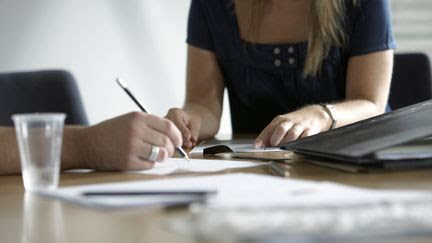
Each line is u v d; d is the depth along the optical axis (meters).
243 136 1.79
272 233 0.50
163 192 0.71
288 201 0.62
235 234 0.50
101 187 0.80
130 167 1.02
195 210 0.58
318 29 1.77
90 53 2.85
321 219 0.53
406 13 3.57
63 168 1.05
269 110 1.93
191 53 1.97
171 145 1.05
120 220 0.62
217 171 0.98
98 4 2.86
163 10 3.06
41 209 0.71
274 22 1.85
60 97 1.88
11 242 0.56
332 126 1.44
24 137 0.82
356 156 0.88
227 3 1.90
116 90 2.93
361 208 0.56
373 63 1.75
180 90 3.15
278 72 1.85
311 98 1.86
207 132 1.77
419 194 0.64
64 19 2.78
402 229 0.50
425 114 1.04
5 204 0.76
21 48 2.67
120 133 1.03
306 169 0.97
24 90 1.84
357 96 1.74
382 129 1.00
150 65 3.03
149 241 0.52
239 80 1.91
